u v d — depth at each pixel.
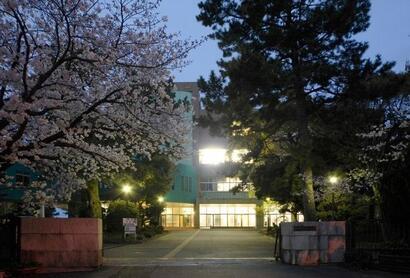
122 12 12.32
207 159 75.06
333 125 24.61
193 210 73.75
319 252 16.89
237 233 51.53
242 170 31.72
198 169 74.75
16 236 16.03
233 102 24.44
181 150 14.95
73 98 12.75
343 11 24.16
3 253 15.91
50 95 12.12
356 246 17.47
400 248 15.63
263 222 71.25
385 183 19.44
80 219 16.19
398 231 18.52
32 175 19.97
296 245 16.88
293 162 26.00
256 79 23.27
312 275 14.51
